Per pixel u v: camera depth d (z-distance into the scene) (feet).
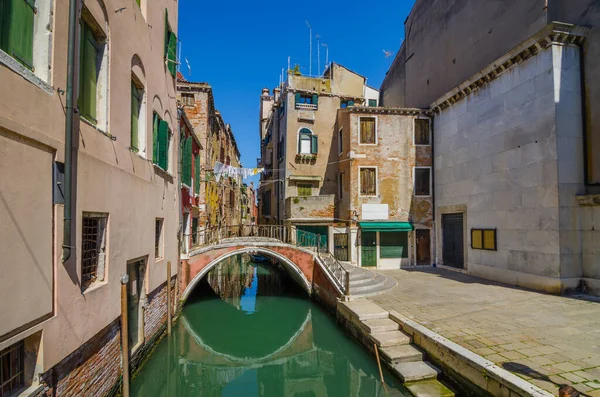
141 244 25.76
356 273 45.37
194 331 42.45
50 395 13.85
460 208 51.49
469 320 27.58
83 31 17.66
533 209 38.42
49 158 13.93
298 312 49.01
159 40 30.78
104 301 19.06
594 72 35.99
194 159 51.85
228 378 31.09
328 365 32.99
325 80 71.00
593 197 34.24
